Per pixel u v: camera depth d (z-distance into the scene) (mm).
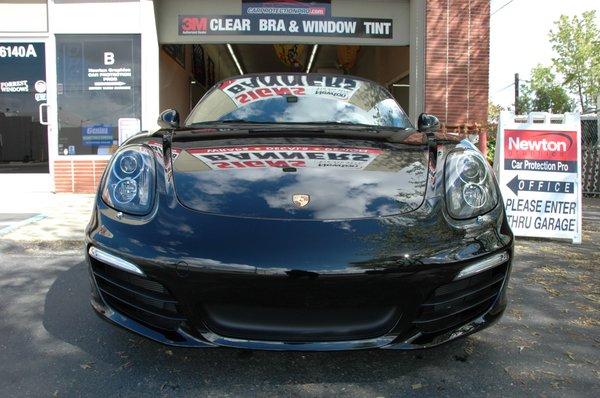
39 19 8289
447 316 2246
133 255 2203
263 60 16469
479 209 2414
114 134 8453
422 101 9203
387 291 2135
